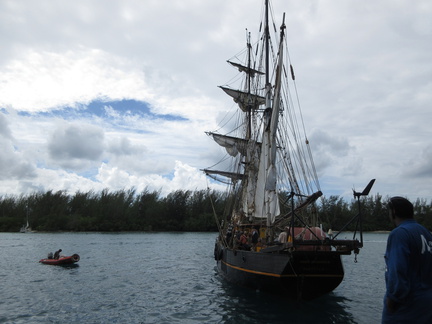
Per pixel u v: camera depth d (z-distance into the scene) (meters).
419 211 140.25
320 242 18.44
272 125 24.89
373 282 31.48
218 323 17.52
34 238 100.38
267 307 20.25
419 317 5.56
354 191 16.52
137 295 24.70
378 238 112.88
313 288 19.78
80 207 149.75
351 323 17.36
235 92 54.44
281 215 28.98
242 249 26.75
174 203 150.00
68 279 31.89
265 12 30.69
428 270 5.77
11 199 152.12
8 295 24.83
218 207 146.88
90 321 18.27
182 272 36.97
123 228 141.75
